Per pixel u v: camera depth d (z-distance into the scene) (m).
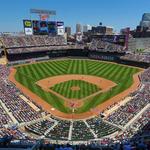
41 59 157.12
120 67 137.50
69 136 53.69
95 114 71.25
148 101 75.12
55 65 141.00
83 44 177.25
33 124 61.44
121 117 65.25
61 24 174.88
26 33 161.25
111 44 161.00
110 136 54.19
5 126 58.09
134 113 66.75
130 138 48.41
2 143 25.25
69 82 104.31
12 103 73.75
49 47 164.12
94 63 148.62
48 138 52.47
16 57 146.50
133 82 105.44
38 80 107.19
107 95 87.81
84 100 82.88
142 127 56.50
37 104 76.94
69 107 76.75
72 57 170.00
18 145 25.05
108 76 116.06
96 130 57.88
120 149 25.36
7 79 105.56
